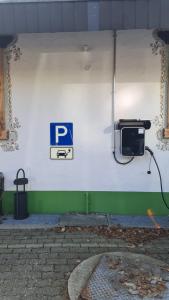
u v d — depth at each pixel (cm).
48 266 439
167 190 598
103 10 427
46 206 613
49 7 432
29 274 421
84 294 374
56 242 504
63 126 593
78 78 581
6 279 411
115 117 586
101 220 581
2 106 588
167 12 421
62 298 376
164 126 583
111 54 572
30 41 575
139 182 600
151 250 478
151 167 595
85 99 586
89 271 421
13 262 448
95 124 590
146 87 577
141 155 576
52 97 588
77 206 611
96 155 597
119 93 580
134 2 423
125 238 516
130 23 426
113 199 605
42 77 583
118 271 418
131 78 576
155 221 580
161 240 510
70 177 605
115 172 600
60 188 608
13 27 439
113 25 428
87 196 604
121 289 383
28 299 373
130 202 605
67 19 432
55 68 580
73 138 595
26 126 596
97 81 580
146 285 390
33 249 483
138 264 434
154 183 598
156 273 414
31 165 605
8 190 612
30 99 589
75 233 534
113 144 593
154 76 574
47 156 602
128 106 582
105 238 516
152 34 565
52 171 605
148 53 569
